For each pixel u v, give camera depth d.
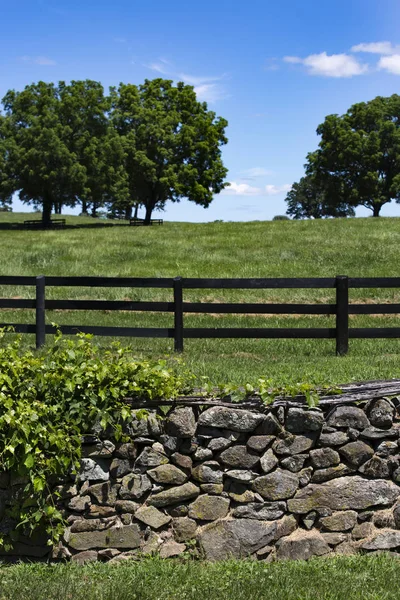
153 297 18.14
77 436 4.65
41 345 11.12
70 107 54.66
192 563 4.66
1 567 4.66
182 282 10.95
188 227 38.19
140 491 4.75
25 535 4.73
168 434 4.77
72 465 4.67
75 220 64.19
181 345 10.95
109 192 54.94
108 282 11.20
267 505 4.77
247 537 4.75
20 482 4.66
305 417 4.80
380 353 10.69
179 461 4.75
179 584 4.31
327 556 4.80
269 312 10.85
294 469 4.81
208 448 4.78
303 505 4.80
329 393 4.87
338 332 10.71
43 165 51.47
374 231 29.22
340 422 4.85
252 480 4.77
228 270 22.34
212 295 18.19
